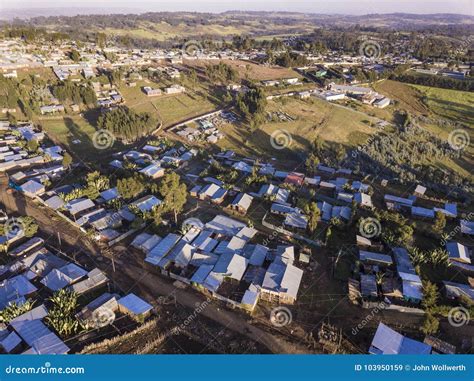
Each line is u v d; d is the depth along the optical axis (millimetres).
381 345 50750
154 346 51031
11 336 50312
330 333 53844
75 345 50500
